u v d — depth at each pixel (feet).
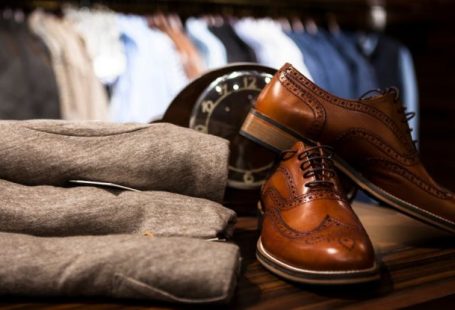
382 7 6.04
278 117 2.13
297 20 5.70
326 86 5.17
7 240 1.50
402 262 1.93
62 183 1.77
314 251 1.58
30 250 1.46
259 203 2.17
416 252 2.06
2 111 3.93
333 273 1.53
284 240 1.69
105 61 4.36
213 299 1.39
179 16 5.10
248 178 2.52
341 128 2.09
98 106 4.30
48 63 4.12
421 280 1.73
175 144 1.82
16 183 1.72
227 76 2.46
